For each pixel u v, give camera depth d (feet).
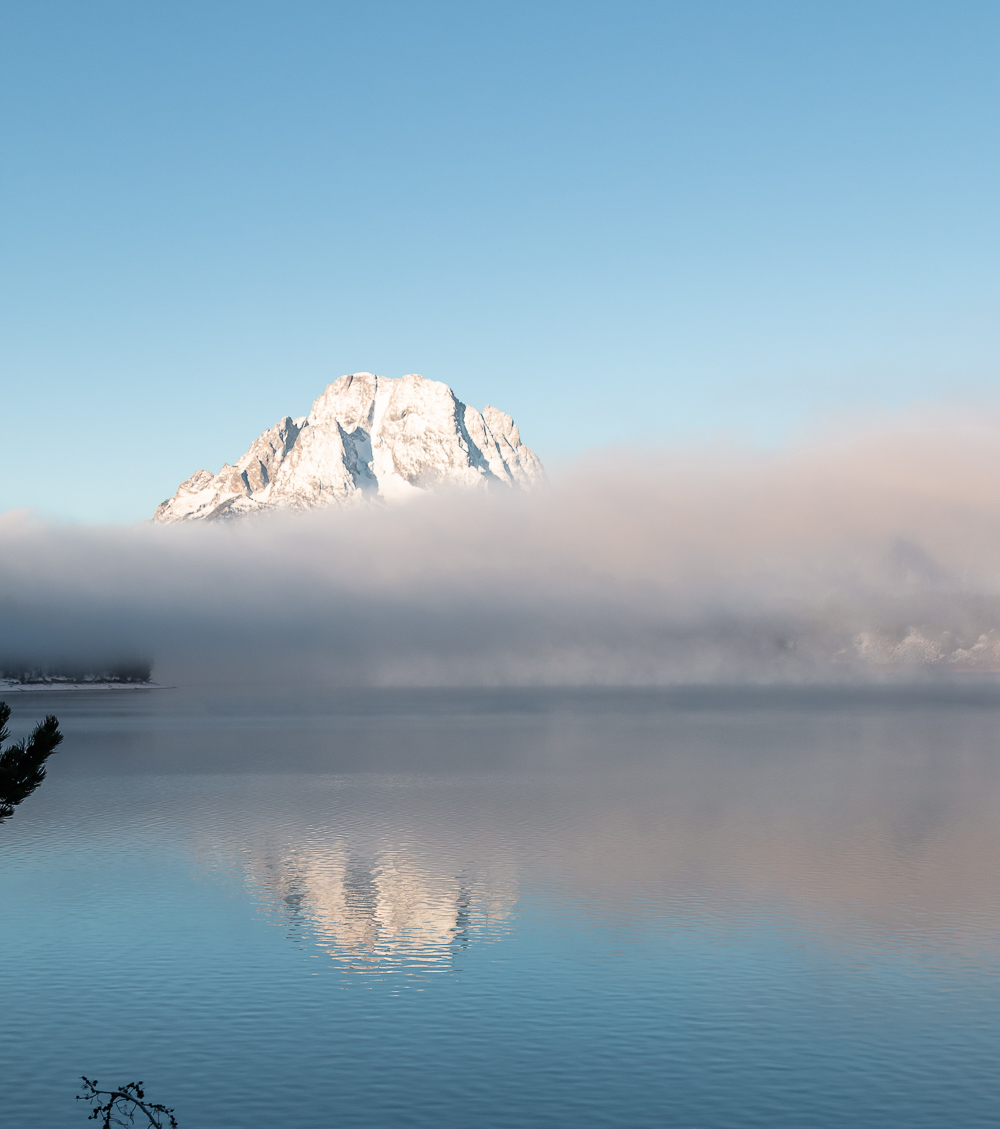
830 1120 124.36
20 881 252.42
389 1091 131.75
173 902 229.04
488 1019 155.74
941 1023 153.48
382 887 243.19
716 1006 160.66
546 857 280.51
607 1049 144.56
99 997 165.07
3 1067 139.23
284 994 166.61
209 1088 133.18
